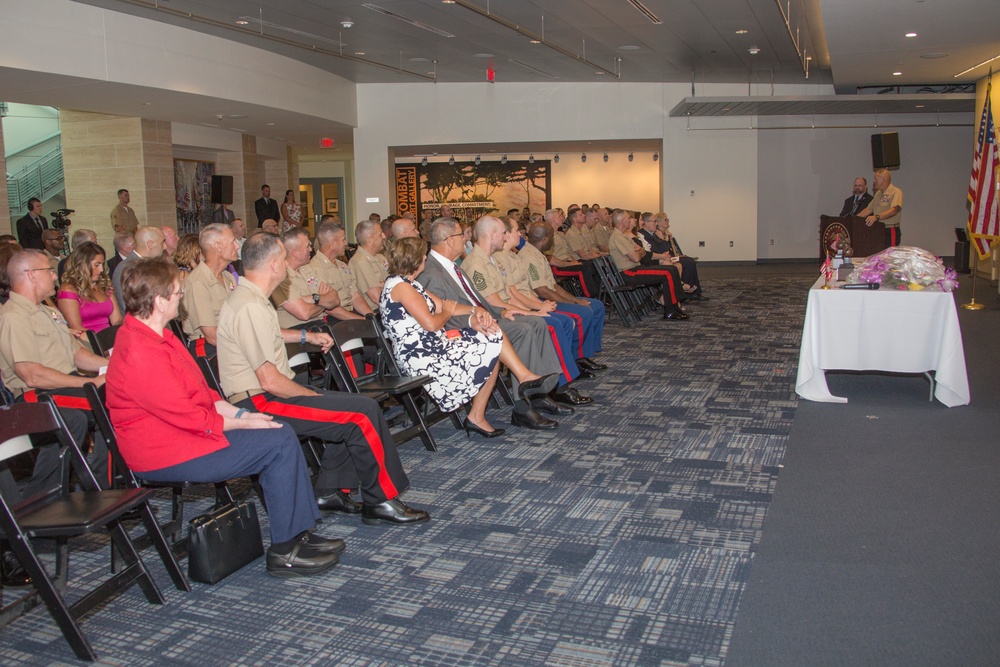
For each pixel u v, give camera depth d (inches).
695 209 650.2
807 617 96.8
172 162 504.1
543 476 150.5
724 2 356.2
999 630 92.5
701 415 191.6
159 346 106.8
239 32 389.1
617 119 629.3
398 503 130.3
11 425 97.1
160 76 367.2
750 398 207.5
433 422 176.9
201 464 107.9
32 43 308.5
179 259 194.5
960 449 159.2
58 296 175.3
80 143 486.6
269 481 112.0
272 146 644.7
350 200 895.1
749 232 652.7
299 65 490.6
